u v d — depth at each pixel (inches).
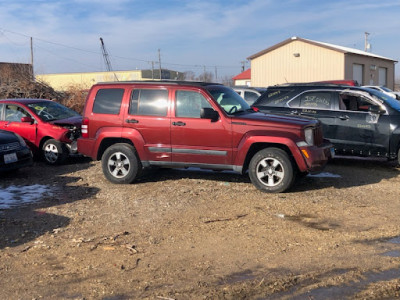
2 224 226.4
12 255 185.6
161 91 306.8
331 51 1353.3
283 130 277.9
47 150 402.9
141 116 307.1
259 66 1509.6
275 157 278.2
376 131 344.2
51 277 163.3
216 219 230.4
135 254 184.7
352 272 161.8
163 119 301.9
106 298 146.2
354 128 352.2
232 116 288.4
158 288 152.4
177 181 319.3
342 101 364.8
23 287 155.5
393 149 342.0
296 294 146.3
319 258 176.4
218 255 182.1
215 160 293.4
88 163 405.1
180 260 177.5
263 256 179.6
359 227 215.8
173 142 300.7
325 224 220.8
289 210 244.4
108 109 317.4
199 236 205.3
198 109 297.7
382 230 209.9
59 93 721.6
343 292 147.0
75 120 422.3
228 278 159.3
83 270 169.3
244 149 284.0
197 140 295.1
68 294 149.6
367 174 339.6
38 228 220.8
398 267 166.7
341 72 1342.3
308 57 1400.1
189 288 151.6
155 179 328.5
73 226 223.1
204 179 324.8
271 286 151.6
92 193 290.5
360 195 275.9
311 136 281.9
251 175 285.9
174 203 261.4
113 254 185.0
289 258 177.0
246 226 218.4
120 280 159.6
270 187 281.4
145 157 307.7
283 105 384.2
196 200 267.4
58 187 309.1
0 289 154.3
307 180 317.7
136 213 243.6
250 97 553.9
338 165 378.0
